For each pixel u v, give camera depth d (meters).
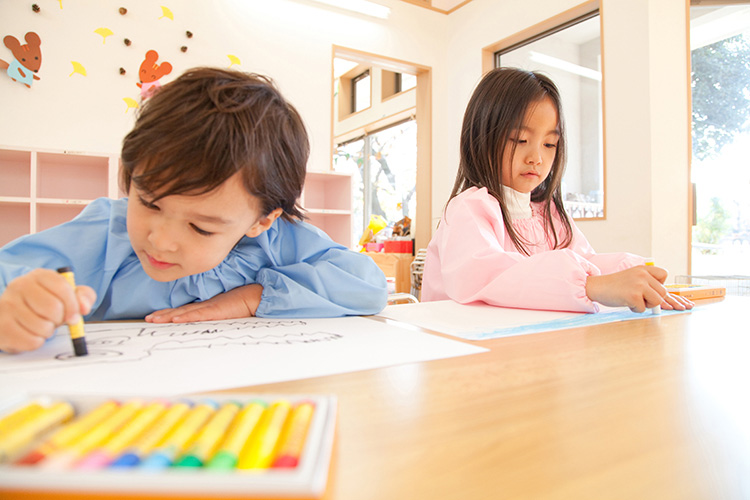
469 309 0.65
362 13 3.21
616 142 2.34
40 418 0.18
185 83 0.41
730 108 2.24
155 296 0.58
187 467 0.14
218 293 0.62
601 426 0.22
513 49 3.14
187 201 0.38
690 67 2.22
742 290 1.21
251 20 2.87
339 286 0.59
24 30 2.30
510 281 0.66
